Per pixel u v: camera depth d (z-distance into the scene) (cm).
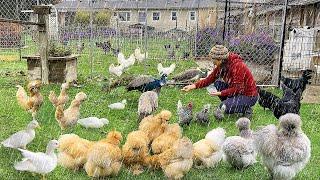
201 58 945
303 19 871
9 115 396
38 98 373
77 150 264
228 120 404
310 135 363
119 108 433
